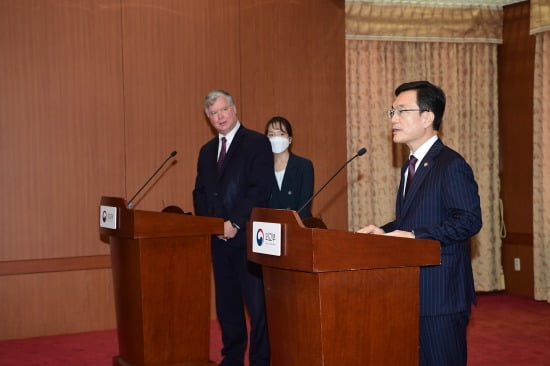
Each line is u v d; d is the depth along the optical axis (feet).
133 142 18.80
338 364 7.25
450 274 8.38
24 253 17.79
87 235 18.37
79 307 18.31
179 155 19.25
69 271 18.22
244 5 19.94
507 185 24.23
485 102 24.20
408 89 8.82
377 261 7.43
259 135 13.23
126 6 18.72
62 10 18.12
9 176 17.67
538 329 18.25
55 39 18.06
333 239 7.16
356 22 22.80
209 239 12.29
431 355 8.36
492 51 24.35
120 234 11.84
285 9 20.43
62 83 18.12
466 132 24.06
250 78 20.02
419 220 8.47
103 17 18.51
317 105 20.83
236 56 19.86
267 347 12.84
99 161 18.47
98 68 18.45
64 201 18.15
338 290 7.26
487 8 24.13
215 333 17.85
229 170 13.12
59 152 18.11
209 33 19.57
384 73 23.22
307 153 20.71
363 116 23.03
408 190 8.72
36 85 17.90
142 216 11.43
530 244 23.34
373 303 7.50
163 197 19.08
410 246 7.70
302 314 7.47
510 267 24.14
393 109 8.84
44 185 17.97
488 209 24.12
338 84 21.09
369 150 23.11
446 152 8.59
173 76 19.20
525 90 23.43
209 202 13.32
